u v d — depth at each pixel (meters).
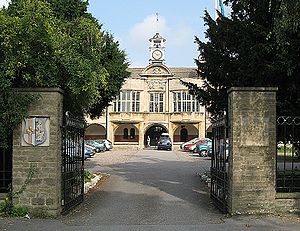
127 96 65.06
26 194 12.50
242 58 16.23
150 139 67.88
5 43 12.88
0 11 13.71
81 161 15.16
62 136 12.92
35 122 12.56
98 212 13.43
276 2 13.69
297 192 13.07
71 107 15.91
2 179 13.23
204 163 32.78
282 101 15.14
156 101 65.69
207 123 64.12
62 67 14.02
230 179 12.75
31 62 13.31
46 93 12.60
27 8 13.58
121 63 24.23
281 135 15.30
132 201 15.39
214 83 19.11
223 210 13.12
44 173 12.51
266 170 12.70
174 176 23.00
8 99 12.31
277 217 12.22
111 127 64.69
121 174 24.30
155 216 12.80
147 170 26.69
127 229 11.03
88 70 14.29
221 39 17.52
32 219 12.14
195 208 14.07
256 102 12.78
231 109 12.82
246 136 12.70
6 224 11.43
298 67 14.22
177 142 65.56
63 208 12.89
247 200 12.62
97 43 17.34
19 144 12.55
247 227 11.11
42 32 13.16
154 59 68.56
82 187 15.23
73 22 17.31
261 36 15.59
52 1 20.25
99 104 24.77
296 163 23.36
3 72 12.76
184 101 64.69
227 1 17.92
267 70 14.89
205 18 19.14
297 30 13.16
